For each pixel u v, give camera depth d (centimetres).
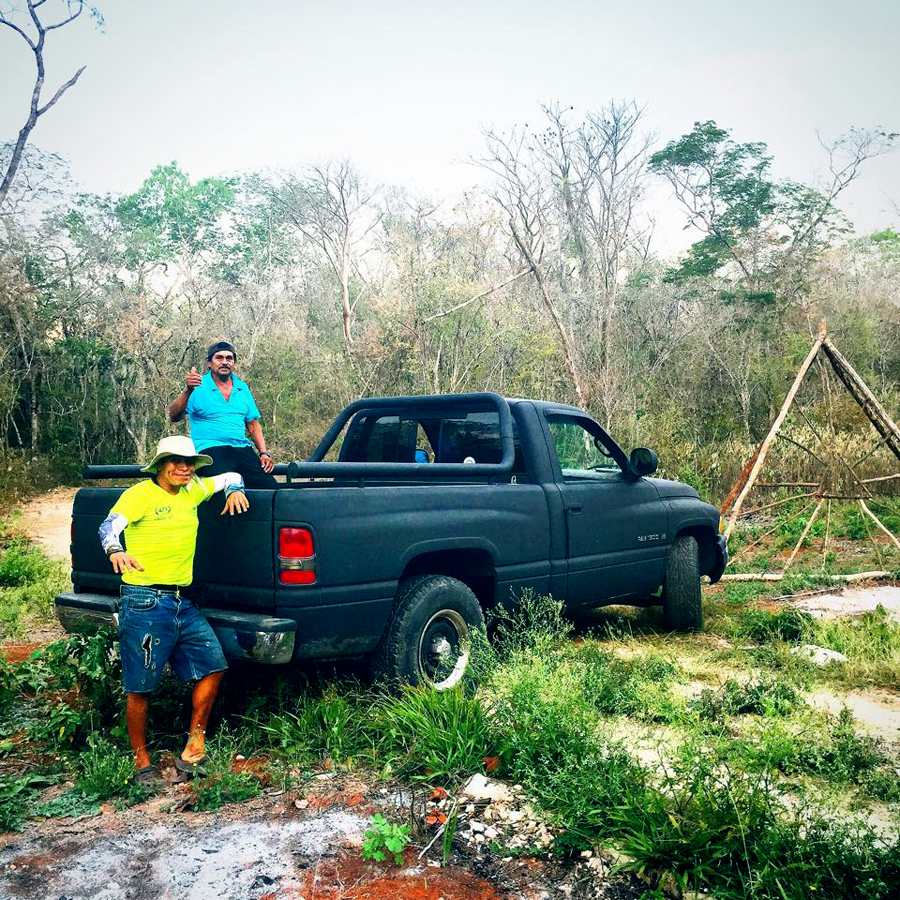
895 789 380
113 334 3123
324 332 3744
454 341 2305
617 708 482
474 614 514
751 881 297
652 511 682
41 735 444
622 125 2200
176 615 403
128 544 398
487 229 2722
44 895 306
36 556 959
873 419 1056
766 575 919
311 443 2539
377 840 339
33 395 2942
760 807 334
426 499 501
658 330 2703
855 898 296
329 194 3198
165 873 320
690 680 554
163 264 3806
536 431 606
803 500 1312
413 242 2667
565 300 2381
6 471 1969
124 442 3139
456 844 342
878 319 2830
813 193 3041
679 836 319
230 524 445
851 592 863
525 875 321
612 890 310
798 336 2466
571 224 2259
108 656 466
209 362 510
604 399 1912
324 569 439
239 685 500
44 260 3219
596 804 354
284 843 343
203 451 506
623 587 657
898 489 1364
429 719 425
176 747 436
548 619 566
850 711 476
